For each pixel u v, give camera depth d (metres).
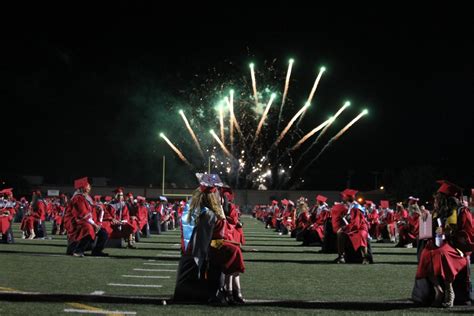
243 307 8.49
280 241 24.31
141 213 21.92
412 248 21.39
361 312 8.30
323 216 21.44
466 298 8.92
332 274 12.68
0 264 13.17
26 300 8.70
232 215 9.10
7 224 19.55
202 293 8.59
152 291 9.84
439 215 8.82
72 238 15.52
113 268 12.97
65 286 10.16
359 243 15.02
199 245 8.39
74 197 15.62
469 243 8.71
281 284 11.03
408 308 8.65
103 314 7.81
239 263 8.59
